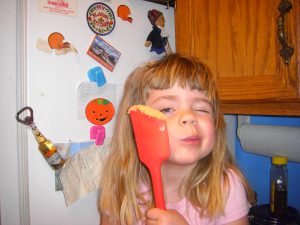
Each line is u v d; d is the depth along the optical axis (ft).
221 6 2.14
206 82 2.00
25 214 2.12
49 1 2.11
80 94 2.25
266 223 2.55
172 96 1.91
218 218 2.23
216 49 2.19
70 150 2.23
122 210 2.30
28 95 2.08
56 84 2.16
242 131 3.07
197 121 1.86
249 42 1.97
